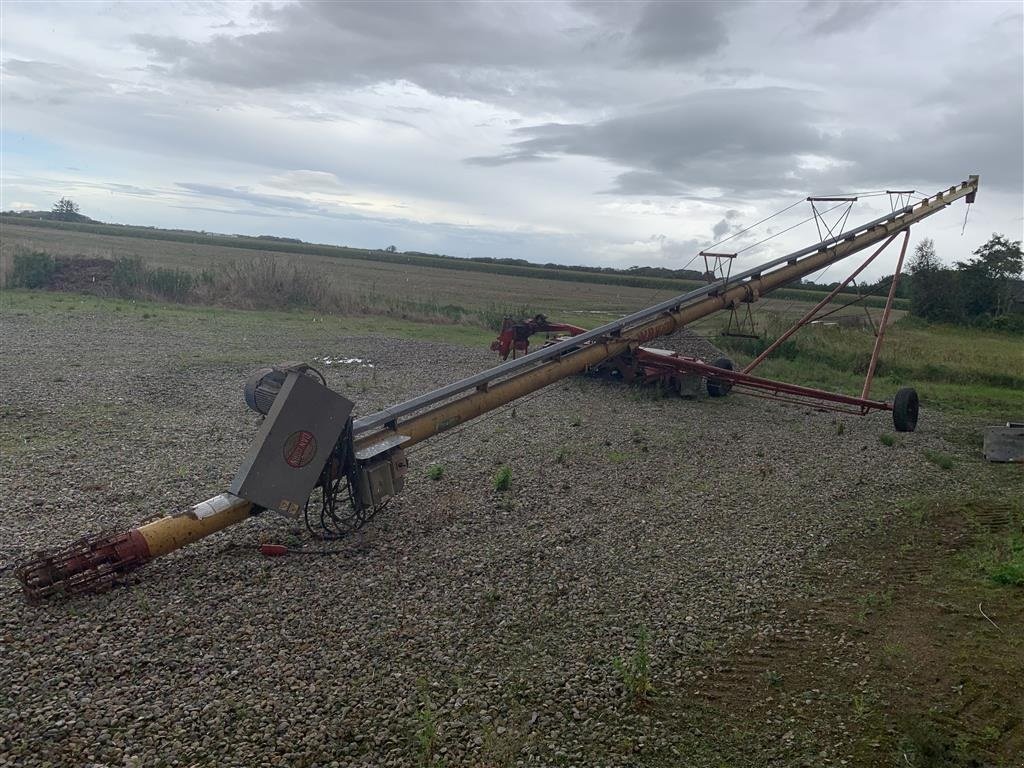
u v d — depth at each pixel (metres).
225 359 17.97
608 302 49.47
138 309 26.22
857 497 10.48
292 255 88.38
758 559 7.98
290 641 5.83
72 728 4.61
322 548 7.68
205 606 6.31
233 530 8.01
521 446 12.21
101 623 5.94
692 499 9.96
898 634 6.36
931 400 20.05
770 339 27.05
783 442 13.77
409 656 5.71
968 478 11.92
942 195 18.17
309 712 4.92
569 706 5.15
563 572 7.40
